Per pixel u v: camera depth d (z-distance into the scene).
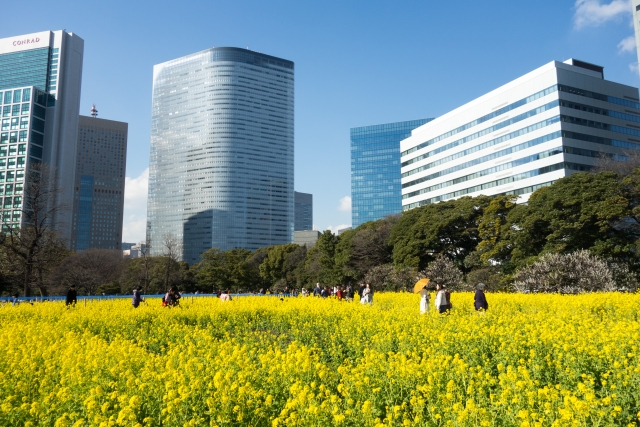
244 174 179.88
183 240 177.62
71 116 136.88
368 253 53.09
